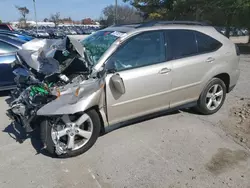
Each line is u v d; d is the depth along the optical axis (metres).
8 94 6.17
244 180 2.99
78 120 3.34
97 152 3.53
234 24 21.23
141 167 3.22
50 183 2.91
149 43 3.87
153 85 3.83
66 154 3.35
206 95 4.58
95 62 3.51
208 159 3.39
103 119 3.55
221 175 3.08
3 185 2.87
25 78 3.73
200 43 4.42
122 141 3.82
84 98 3.17
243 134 4.09
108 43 3.75
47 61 3.37
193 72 4.25
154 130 4.17
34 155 3.46
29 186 2.86
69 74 3.47
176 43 4.13
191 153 3.53
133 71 3.64
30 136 3.98
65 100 3.07
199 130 4.19
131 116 3.82
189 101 4.43
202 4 20.47
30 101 3.25
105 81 3.39
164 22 4.19
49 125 3.20
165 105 4.13
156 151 3.57
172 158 3.41
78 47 3.36
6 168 3.17
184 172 3.13
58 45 3.76
